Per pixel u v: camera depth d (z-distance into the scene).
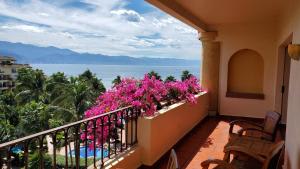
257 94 7.11
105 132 3.15
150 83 3.97
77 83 18.62
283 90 6.36
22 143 1.80
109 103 3.67
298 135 2.65
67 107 17.34
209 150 4.44
